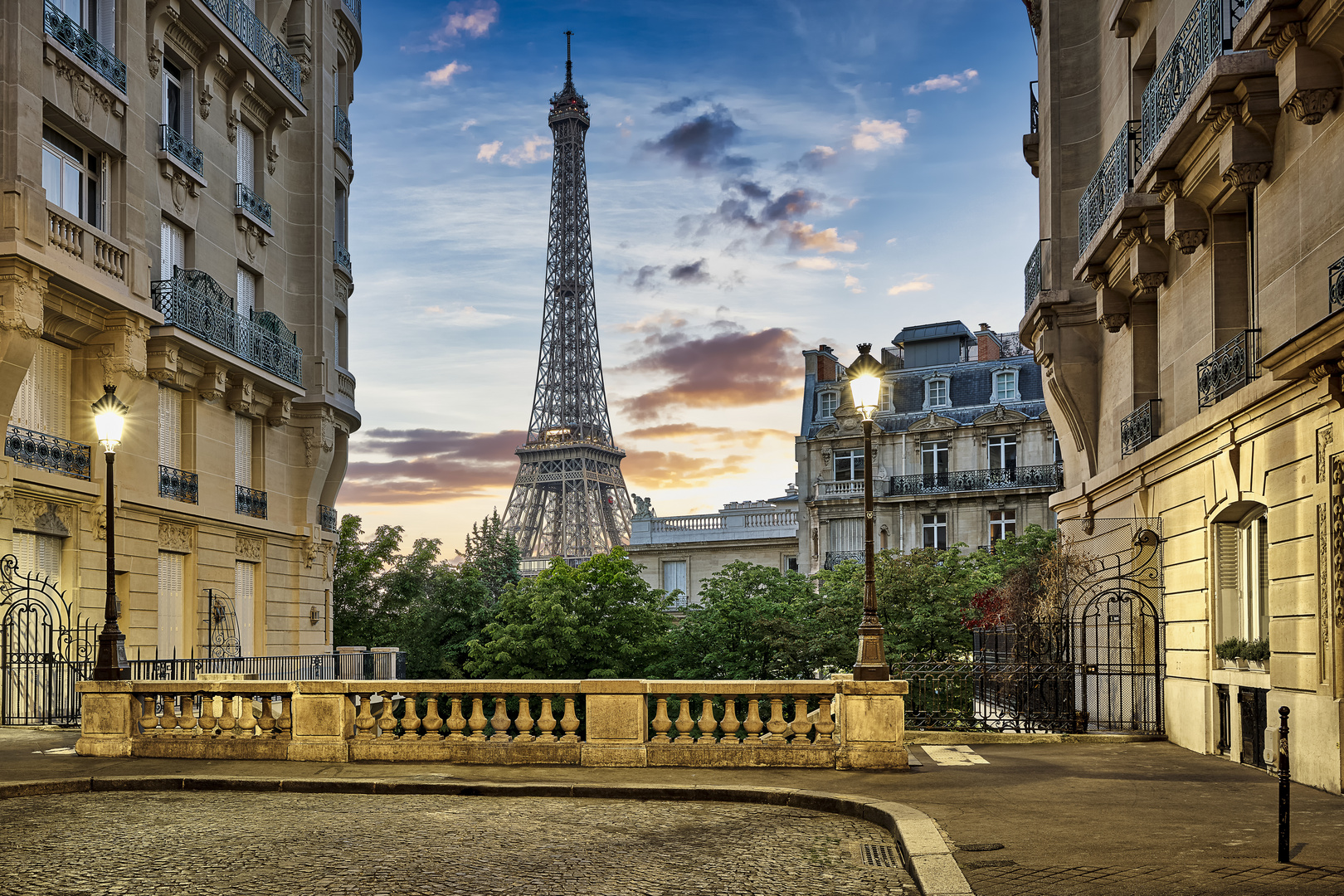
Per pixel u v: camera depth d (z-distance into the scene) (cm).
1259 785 1362
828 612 4053
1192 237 1741
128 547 2683
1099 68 2420
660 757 1534
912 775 1459
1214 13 1527
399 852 1019
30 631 2317
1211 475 1684
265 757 1627
